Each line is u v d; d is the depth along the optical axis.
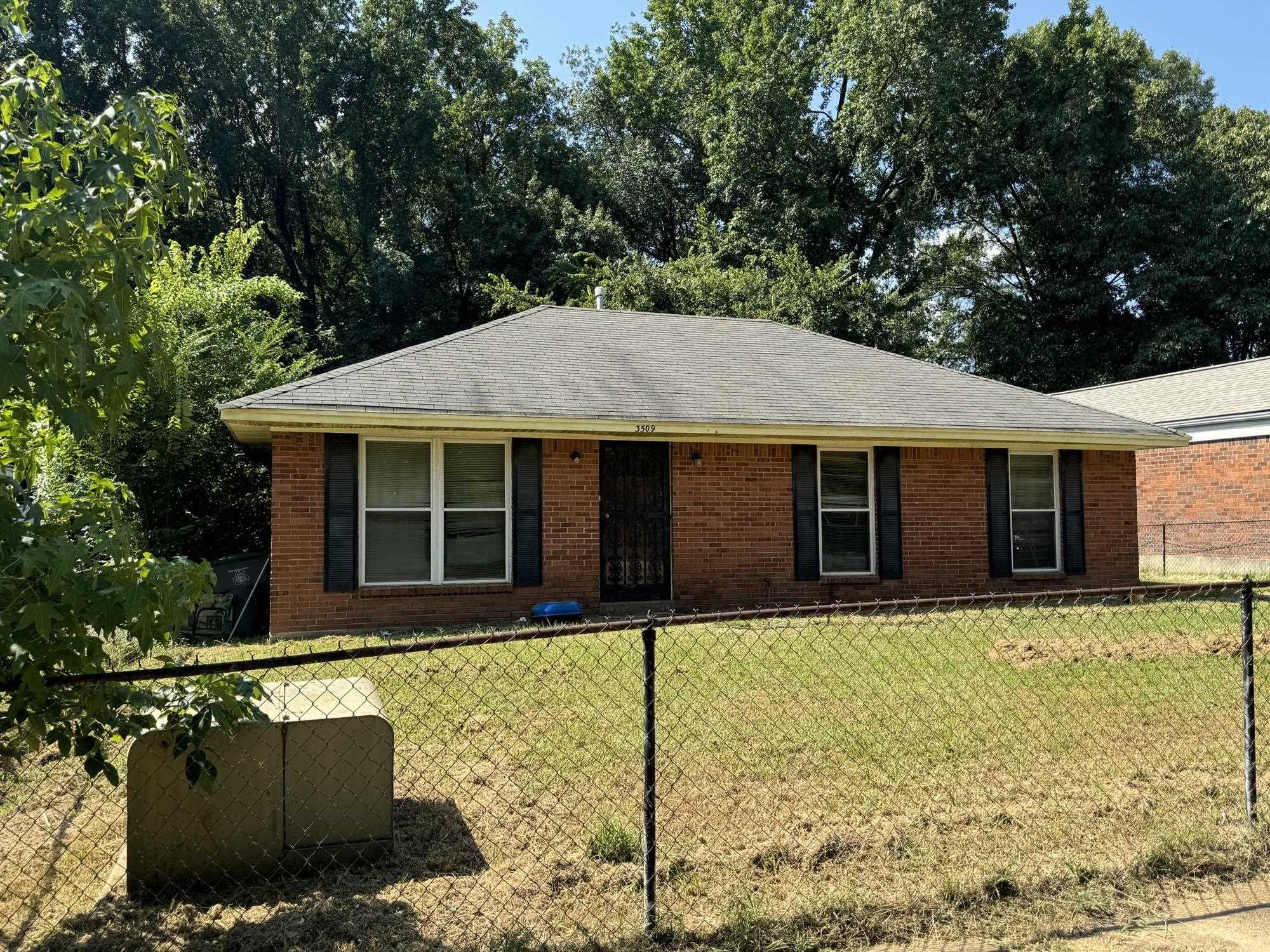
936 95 30.16
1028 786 5.38
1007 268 35.53
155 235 3.60
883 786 5.37
